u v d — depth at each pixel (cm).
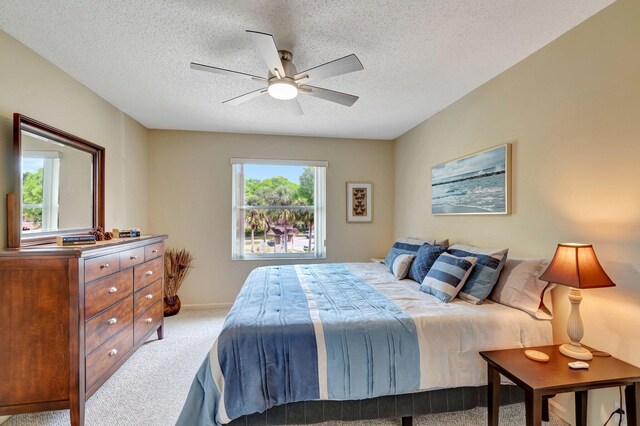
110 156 288
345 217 421
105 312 192
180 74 230
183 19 166
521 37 183
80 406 166
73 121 234
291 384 148
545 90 192
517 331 170
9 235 174
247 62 211
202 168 385
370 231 426
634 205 145
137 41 186
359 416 157
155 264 275
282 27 172
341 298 205
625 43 148
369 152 425
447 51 199
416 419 177
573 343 157
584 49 167
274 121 345
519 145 213
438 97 276
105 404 190
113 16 163
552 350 160
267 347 149
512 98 219
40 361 162
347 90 260
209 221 387
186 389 206
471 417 179
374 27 172
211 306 385
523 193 209
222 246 389
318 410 155
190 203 383
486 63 215
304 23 168
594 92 162
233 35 180
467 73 230
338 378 151
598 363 145
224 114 320
